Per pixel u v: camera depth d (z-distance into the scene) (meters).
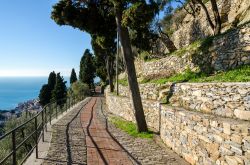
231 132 8.32
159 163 11.30
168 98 16.95
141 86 23.77
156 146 14.24
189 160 11.36
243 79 12.06
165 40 39.72
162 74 25.36
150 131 17.64
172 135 13.52
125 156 12.23
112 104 32.22
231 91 9.97
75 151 12.77
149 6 15.91
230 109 9.95
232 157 8.26
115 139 15.83
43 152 12.35
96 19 19.59
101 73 73.69
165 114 14.88
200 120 10.39
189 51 21.12
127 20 16.33
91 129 19.14
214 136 9.32
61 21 19.22
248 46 15.02
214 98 11.14
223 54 16.94
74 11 18.95
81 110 33.50
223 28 26.98
